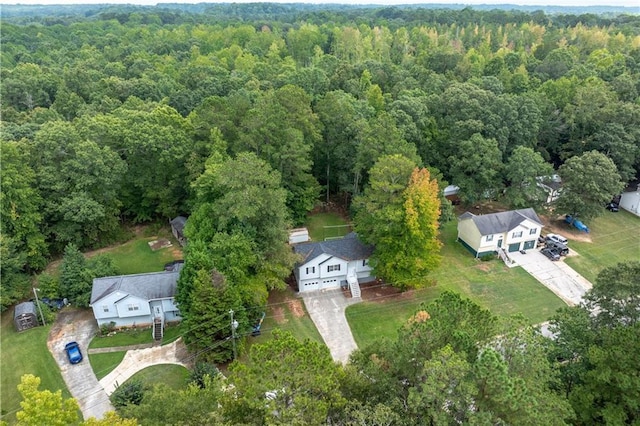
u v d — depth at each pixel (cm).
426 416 1795
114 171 4625
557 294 4209
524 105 5941
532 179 5256
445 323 2178
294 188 4959
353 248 4272
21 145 4375
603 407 2269
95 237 4669
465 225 4931
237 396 1938
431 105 6203
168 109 5203
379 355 2362
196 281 3169
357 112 5809
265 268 3688
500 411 1706
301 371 1862
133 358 3412
